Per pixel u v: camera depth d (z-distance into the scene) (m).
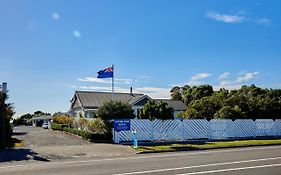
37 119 94.94
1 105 23.55
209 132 30.95
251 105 39.66
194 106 40.78
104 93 53.00
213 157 17.78
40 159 17.33
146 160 16.75
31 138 31.98
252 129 33.44
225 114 36.09
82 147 23.14
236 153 19.92
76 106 54.16
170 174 12.28
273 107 40.09
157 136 28.41
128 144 25.72
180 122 29.73
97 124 29.17
